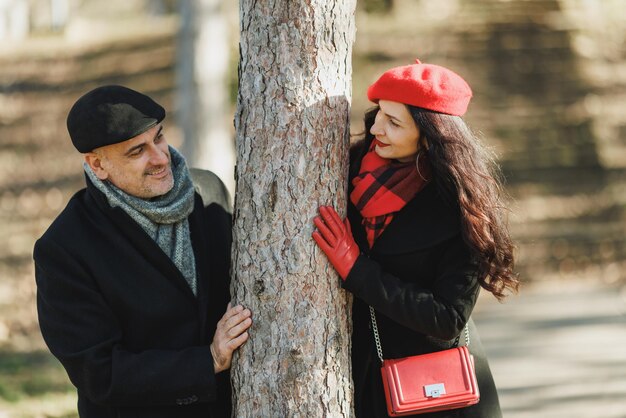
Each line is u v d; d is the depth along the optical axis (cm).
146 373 329
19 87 2002
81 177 1592
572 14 1822
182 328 347
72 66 2055
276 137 318
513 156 1474
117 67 1978
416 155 336
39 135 1778
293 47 316
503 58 1714
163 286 344
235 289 330
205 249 357
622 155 1477
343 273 321
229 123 1470
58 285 340
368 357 346
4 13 2667
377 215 334
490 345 877
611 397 702
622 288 1113
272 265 320
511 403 698
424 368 335
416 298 324
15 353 891
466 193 321
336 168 325
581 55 1722
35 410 688
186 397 332
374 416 348
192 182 355
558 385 740
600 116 1554
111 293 341
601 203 1358
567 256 1219
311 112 317
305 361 320
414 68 328
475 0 1884
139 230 342
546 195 1388
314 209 321
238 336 326
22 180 1600
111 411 349
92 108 330
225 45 1040
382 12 1952
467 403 335
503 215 333
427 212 336
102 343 335
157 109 337
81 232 345
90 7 3634
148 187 339
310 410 321
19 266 1227
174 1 2806
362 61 1700
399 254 335
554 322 952
